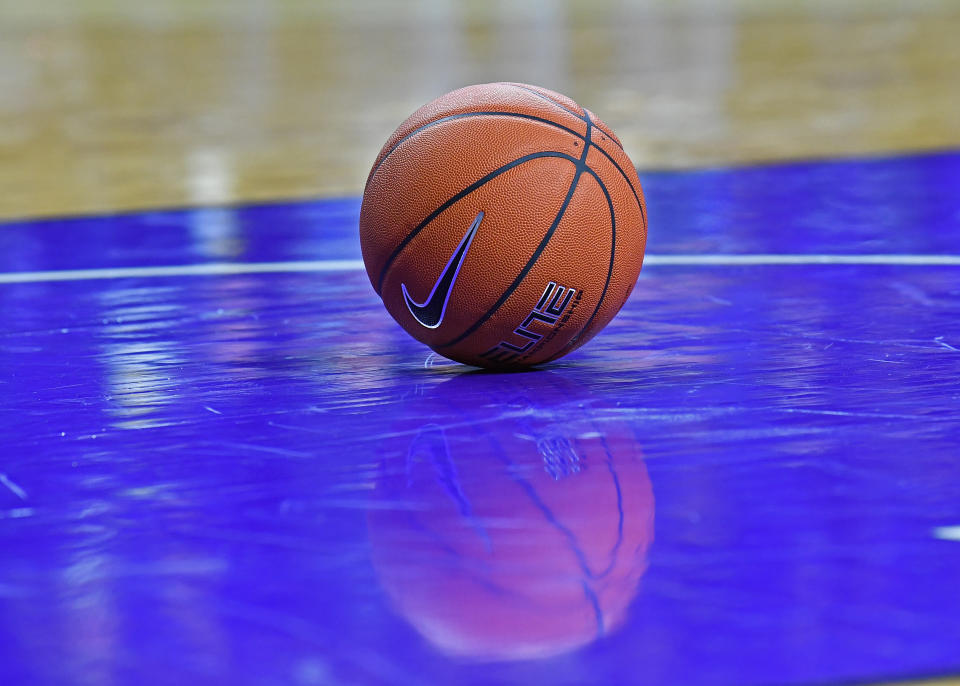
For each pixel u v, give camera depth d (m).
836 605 2.19
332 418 3.38
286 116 12.48
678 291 5.13
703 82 14.63
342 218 7.25
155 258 6.15
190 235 6.80
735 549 2.43
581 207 3.61
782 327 4.42
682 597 2.23
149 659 2.04
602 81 14.95
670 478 2.83
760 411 3.35
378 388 3.71
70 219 7.41
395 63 17.73
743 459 2.95
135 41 22.91
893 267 5.48
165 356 4.20
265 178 8.92
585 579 2.31
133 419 3.41
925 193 7.57
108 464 3.02
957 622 2.12
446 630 2.12
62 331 4.62
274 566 2.40
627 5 32.41
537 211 3.56
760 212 7.14
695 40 20.66
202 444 3.16
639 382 3.71
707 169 8.92
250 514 2.66
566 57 18.09
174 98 14.22
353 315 4.86
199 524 2.61
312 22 28.09
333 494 2.77
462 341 3.73
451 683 1.95
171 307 5.02
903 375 3.69
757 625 2.12
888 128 10.80
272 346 4.34
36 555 2.47
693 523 2.56
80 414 3.47
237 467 2.97
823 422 3.23
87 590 2.31
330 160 9.69
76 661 2.04
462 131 3.63
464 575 2.34
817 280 5.25
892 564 2.35
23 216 7.55
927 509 2.61
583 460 2.96
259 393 3.67
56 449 3.15
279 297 5.19
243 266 5.89
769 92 13.59
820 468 2.87
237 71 17.09
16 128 11.99
